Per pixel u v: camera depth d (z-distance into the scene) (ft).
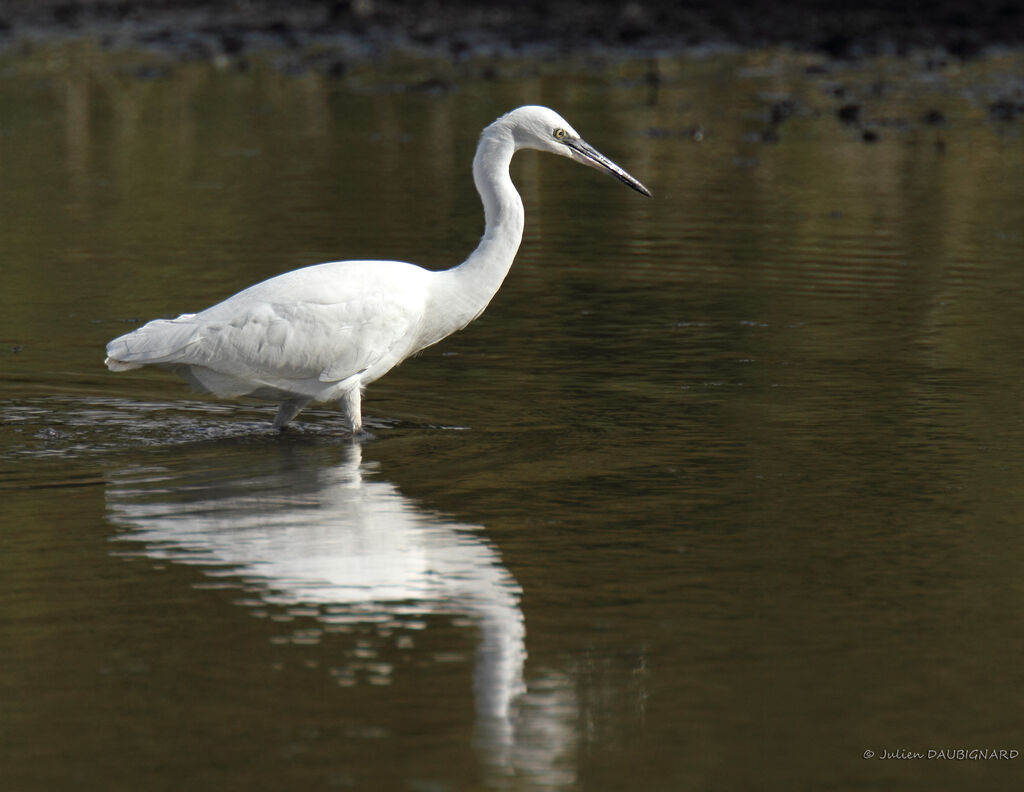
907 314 53.52
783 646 27.35
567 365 47.73
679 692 25.61
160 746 23.63
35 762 23.13
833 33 127.44
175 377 46.85
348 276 40.09
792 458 38.29
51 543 32.17
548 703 25.16
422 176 79.77
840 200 74.33
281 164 82.99
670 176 80.33
